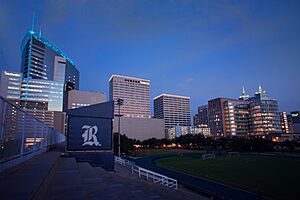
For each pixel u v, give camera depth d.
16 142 9.22
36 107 147.50
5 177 6.61
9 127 8.20
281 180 28.36
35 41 175.38
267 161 53.03
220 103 177.50
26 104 145.38
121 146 64.69
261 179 29.23
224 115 174.38
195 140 132.88
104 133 28.56
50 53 186.62
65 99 175.38
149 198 7.54
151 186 13.08
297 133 137.38
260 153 84.69
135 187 11.49
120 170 28.36
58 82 157.88
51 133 26.45
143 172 27.14
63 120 149.00
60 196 5.69
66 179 7.93
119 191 7.95
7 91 142.88
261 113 158.50
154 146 146.50
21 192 4.85
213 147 119.81
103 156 27.50
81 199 5.49
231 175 32.66
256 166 43.41
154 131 173.25
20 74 148.88
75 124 27.11
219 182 27.28
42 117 142.25
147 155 77.81
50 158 13.59
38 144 15.58
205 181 28.00
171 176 31.77
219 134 175.12
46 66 180.00
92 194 6.39
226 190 23.09
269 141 107.62
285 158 60.81
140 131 167.75
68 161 15.22
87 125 27.73
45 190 6.29
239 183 26.66
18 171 7.88
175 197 10.91
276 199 19.80
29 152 12.00
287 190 22.91
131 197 7.24
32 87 150.25
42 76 174.88
